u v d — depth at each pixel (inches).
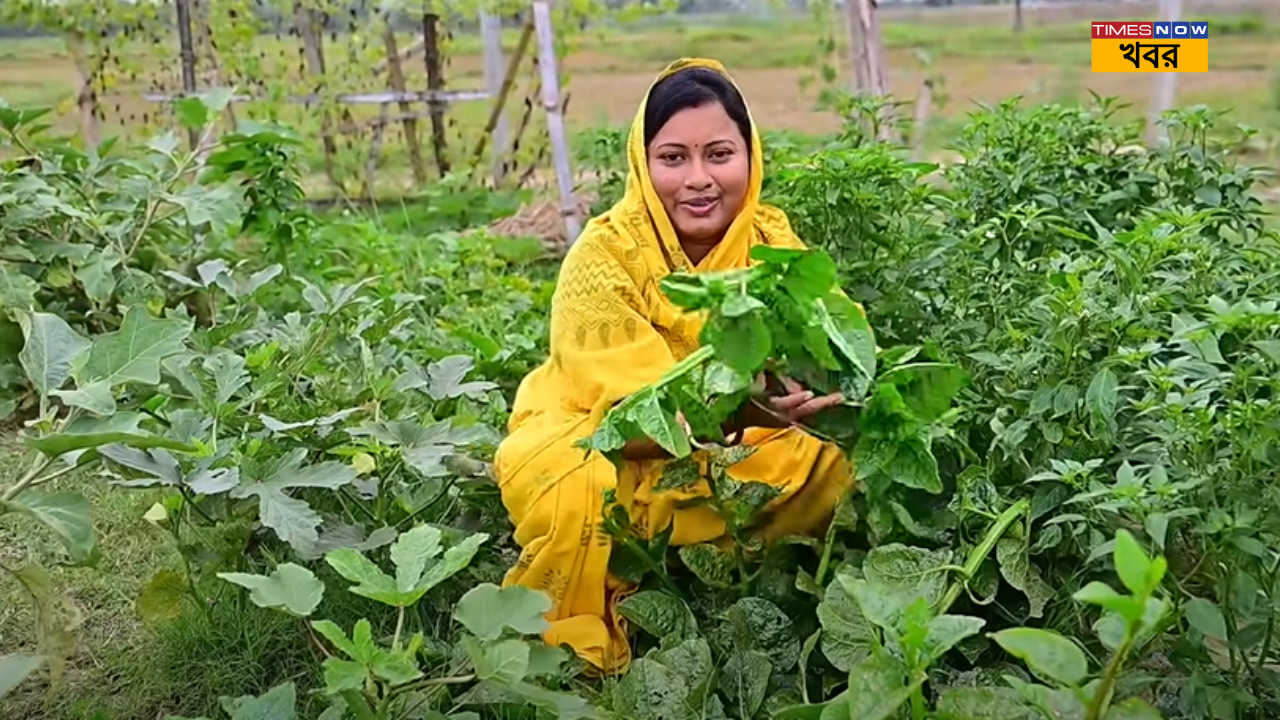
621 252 111.6
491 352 169.2
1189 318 102.8
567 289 112.6
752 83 456.4
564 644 106.0
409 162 370.6
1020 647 70.5
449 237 245.0
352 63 341.4
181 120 211.8
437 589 114.6
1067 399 98.7
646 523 110.6
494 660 83.2
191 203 183.0
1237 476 86.0
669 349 112.5
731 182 110.9
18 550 134.0
